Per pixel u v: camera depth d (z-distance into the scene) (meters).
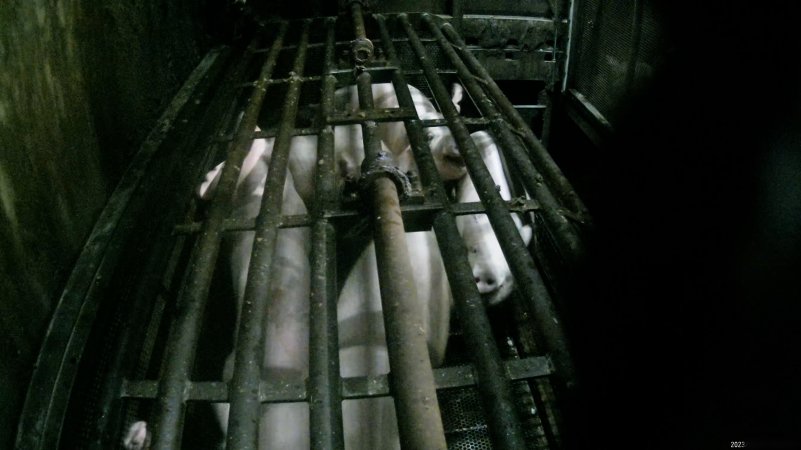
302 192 1.04
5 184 0.70
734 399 0.58
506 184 1.08
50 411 0.67
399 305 0.64
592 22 1.57
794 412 0.53
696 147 0.82
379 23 1.64
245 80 1.46
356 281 0.82
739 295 0.63
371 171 0.81
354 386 0.60
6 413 0.65
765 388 0.56
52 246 0.81
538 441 0.86
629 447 0.57
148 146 1.16
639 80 1.21
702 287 0.67
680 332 0.66
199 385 0.62
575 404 0.59
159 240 0.87
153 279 0.82
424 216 0.82
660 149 0.94
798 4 0.66
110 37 1.08
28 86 0.77
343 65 1.36
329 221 0.81
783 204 0.62
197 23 1.59
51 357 0.72
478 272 0.93
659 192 0.88
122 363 0.69
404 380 0.58
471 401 0.91
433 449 0.51
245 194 0.97
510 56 1.77
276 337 0.74
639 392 0.61
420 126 1.01
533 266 0.73
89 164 0.95
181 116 1.28
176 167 1.06
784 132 0.66
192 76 1.49
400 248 0.71
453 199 1.07
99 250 0.88
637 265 0.78
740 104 0.74
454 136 1.01
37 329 0.75
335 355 0.63
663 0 1.09
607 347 0.66
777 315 0.58
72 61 0.92
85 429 0.63
